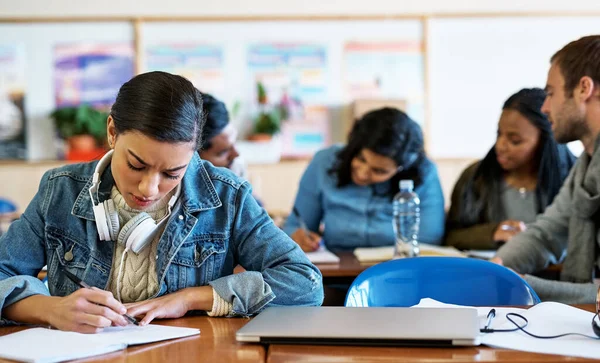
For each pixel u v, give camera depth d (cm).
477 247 250
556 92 193
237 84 511
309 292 134
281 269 135
